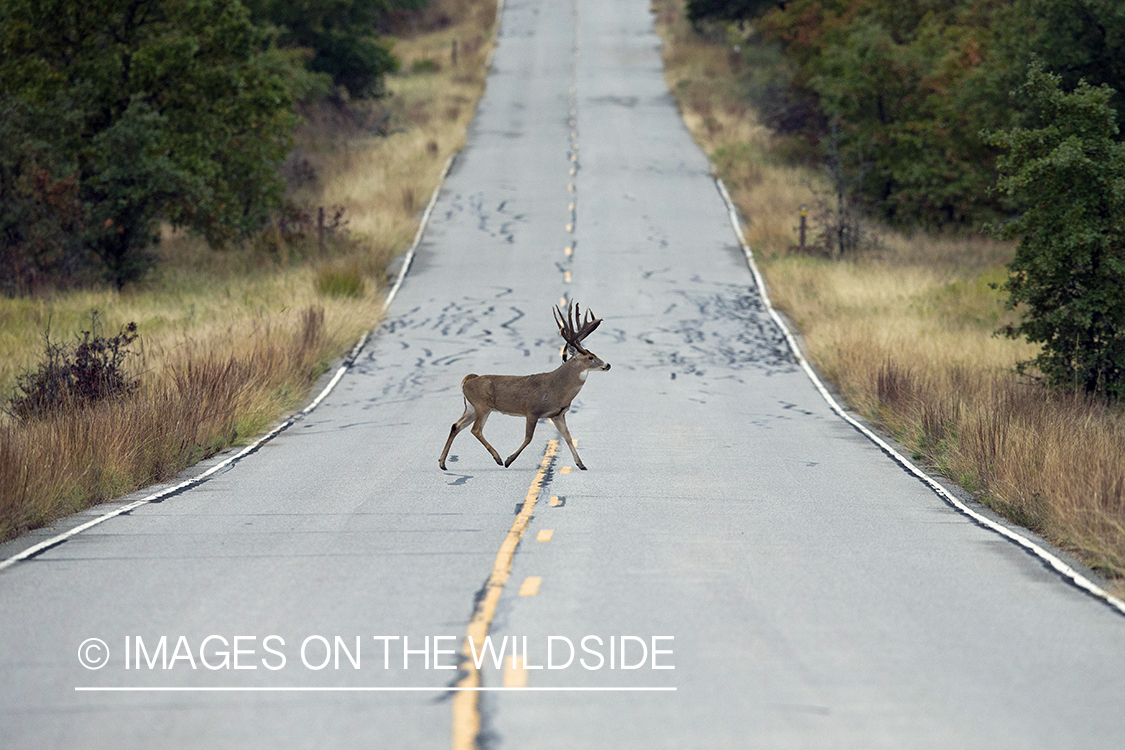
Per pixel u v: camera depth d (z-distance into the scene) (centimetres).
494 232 14175
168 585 3244
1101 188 6644
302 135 19600
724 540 3800
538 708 2288
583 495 4662
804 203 15050
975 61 14025
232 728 2206
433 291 11562
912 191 14600
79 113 11169
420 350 9325
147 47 11656
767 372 8731
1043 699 2334
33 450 4662
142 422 5422
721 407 7462
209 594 3141
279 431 6612
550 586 3175
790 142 18462
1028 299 7025
